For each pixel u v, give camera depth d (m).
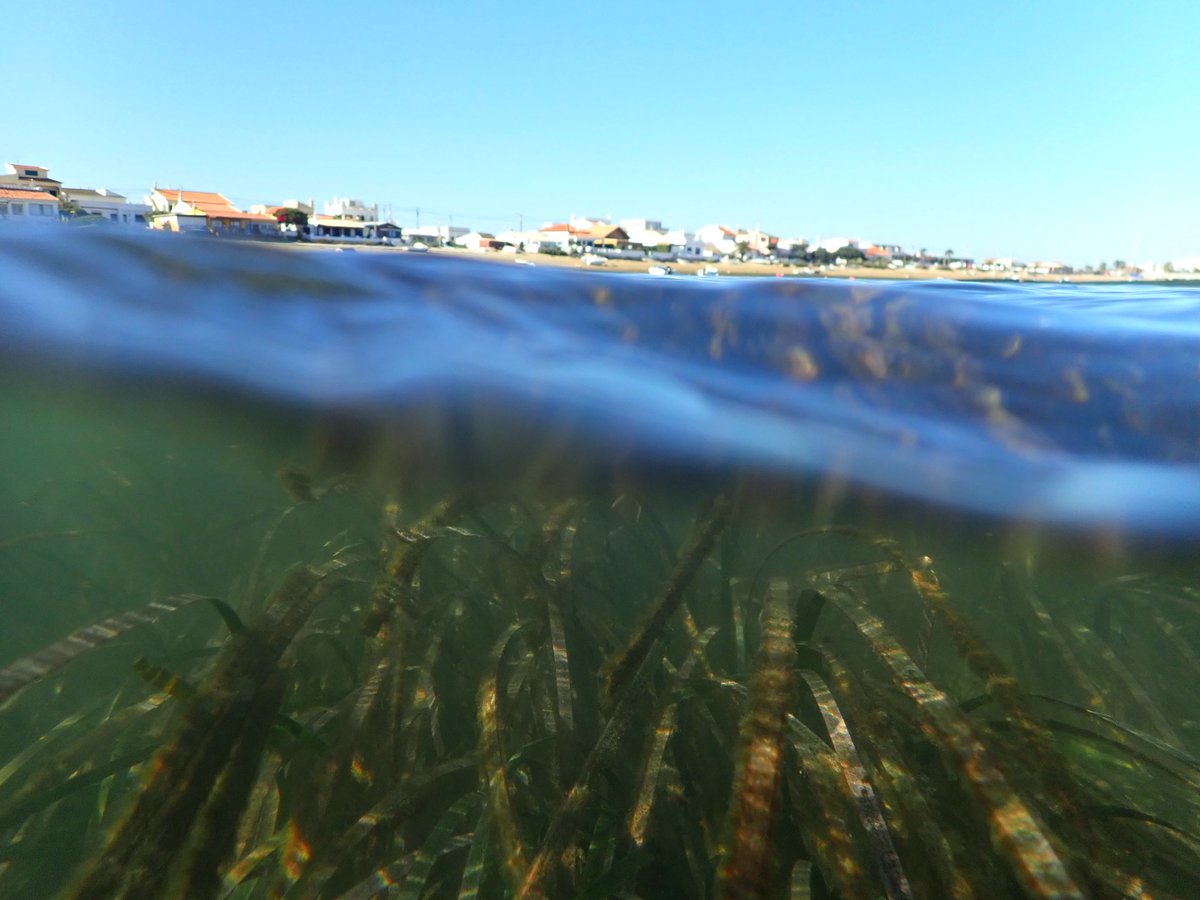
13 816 1.24
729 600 2.19
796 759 1.44
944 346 3.71
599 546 2.71
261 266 3.91
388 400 3.73
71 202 73.50
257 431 4.20
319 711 1.62
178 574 2.69
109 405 4.20
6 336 3.76
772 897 0.99
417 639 1.96
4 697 1.13
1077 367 3.54
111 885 1.08
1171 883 1.30
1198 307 4.51
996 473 3.16
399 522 2.44
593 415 3.52
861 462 3.29
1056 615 2.44
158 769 1.21
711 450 3.41
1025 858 0.95
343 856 1.23
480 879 1.17
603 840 1.30
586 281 4.31
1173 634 2.49
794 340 3.82
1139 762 1.60
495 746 1.38
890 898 1.05
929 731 1.16
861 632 1.43
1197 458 3.14
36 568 2.62
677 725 1.63
